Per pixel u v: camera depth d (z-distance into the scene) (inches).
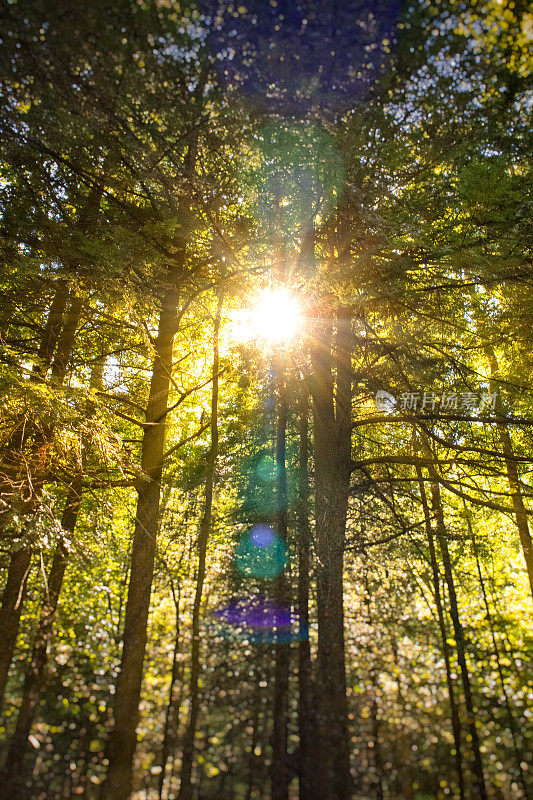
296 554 330.6
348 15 186.1
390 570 350.0
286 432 439.8
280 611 299.4
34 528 251.0
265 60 201.6
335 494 333.4
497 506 316.8
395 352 346.6
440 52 198.5
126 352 414.9
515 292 294.5
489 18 187.5
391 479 336.5
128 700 243.0
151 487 335.0
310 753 211.3
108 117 233.0
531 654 281.9
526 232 261.3
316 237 329.4
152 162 264.8
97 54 193.9
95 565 373.1
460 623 319.6
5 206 299.1
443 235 280.4
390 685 244.1
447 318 340.2
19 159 284.2
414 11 184.9
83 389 278.2
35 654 255.1
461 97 217.9
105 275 283.1
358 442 424.2
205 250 338.6
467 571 439.8
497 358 375.9
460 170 256.8
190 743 211.0
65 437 278.7
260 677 246.4
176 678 249.0
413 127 234.5
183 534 404.2
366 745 212.8
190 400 510.6
